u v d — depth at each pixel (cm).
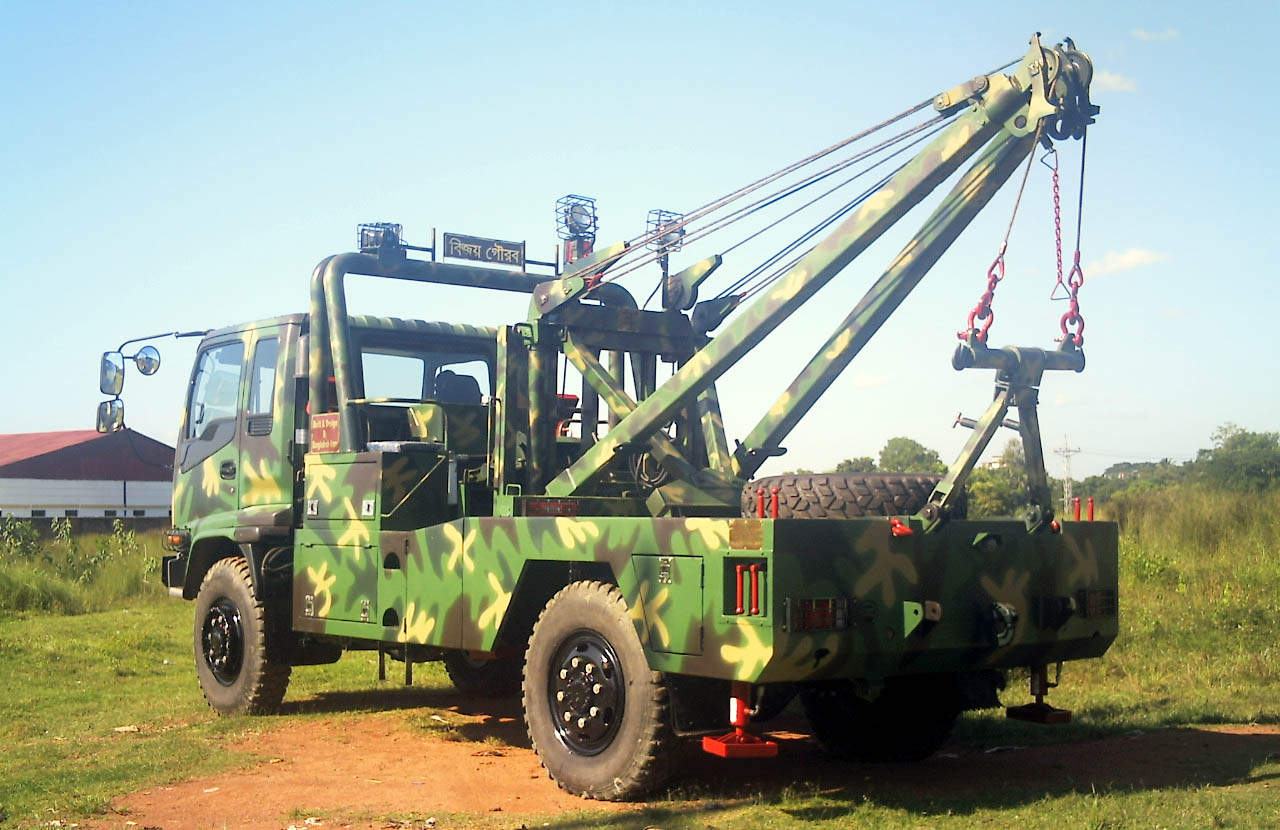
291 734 789
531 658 630
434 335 921
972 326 573
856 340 693
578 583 612
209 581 912
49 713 889
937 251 674
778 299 669
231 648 886
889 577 546
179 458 992
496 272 938
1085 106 611
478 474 786
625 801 578
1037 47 609
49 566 1980
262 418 895
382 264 876
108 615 1653
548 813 557
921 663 569
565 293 748
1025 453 601
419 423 823
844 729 686
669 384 702
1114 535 648
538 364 763
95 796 593
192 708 911
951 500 563
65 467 3978
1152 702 834
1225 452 2242
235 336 941
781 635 509
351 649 852
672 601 553
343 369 823
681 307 823
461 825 533
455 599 685
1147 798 548
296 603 837
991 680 640
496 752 723
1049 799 554
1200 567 1266
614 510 744
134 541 2242
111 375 983
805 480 608
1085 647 638
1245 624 1042
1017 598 596
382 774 657
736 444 727
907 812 539
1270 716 777
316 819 548
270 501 878
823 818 532
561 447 829
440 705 923
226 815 560
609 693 586
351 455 792
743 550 521
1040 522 596
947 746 717
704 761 682
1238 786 585
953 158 627
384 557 752
